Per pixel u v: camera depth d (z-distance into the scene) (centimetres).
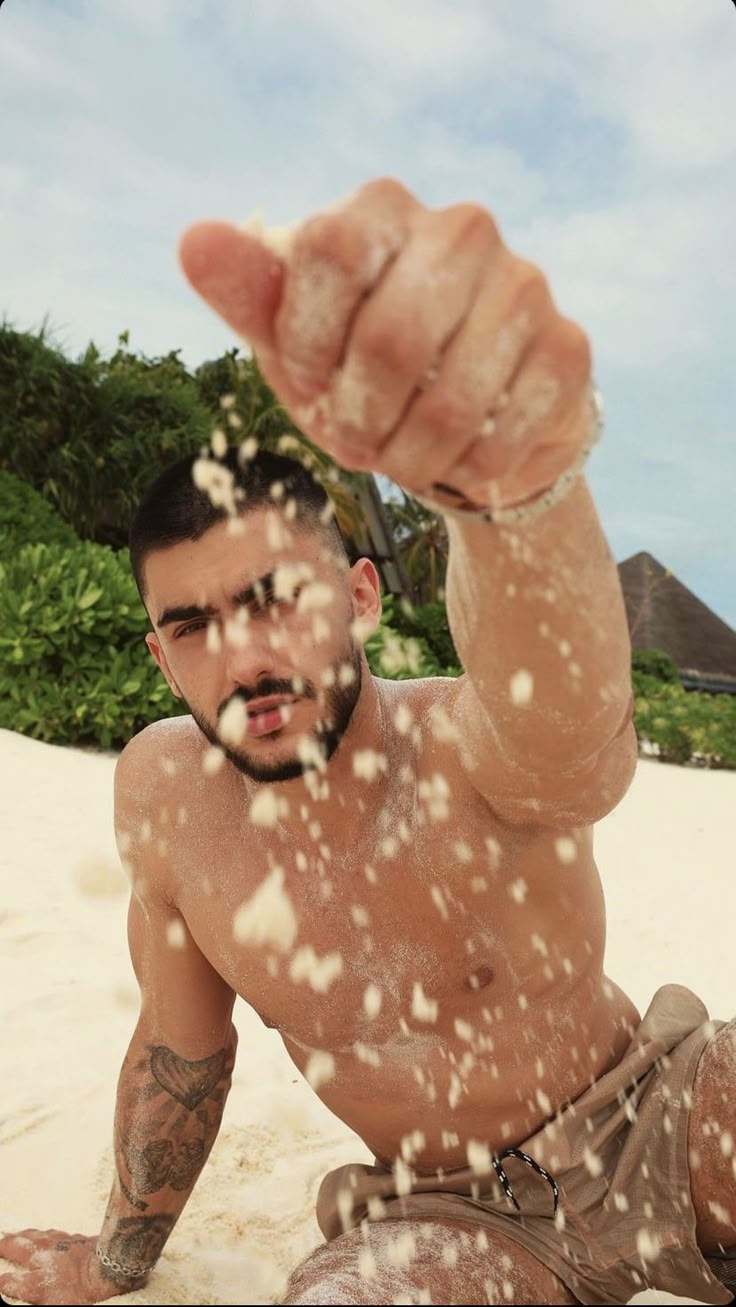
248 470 146
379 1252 156
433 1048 166
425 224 75
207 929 172
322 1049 169
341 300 73
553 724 115
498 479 82
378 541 2038
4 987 351
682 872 649
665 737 1427
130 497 1487
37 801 640
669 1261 171
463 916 160
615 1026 185
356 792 157
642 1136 174
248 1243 212
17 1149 246
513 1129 173
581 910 168
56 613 855
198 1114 191
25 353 1445
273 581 141
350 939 162
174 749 182
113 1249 189
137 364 1691
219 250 73
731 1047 176
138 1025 193
